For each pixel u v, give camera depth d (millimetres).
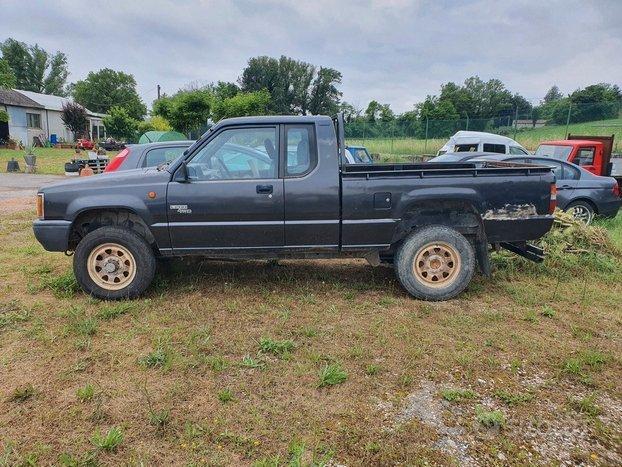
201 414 2889
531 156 9547
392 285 5301
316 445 2611
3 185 15562
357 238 4699
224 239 4645
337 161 4613
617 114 24328
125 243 4602
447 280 4840
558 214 6973
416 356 3641
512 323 4340
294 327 4141
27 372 3361
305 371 3385
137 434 2697
